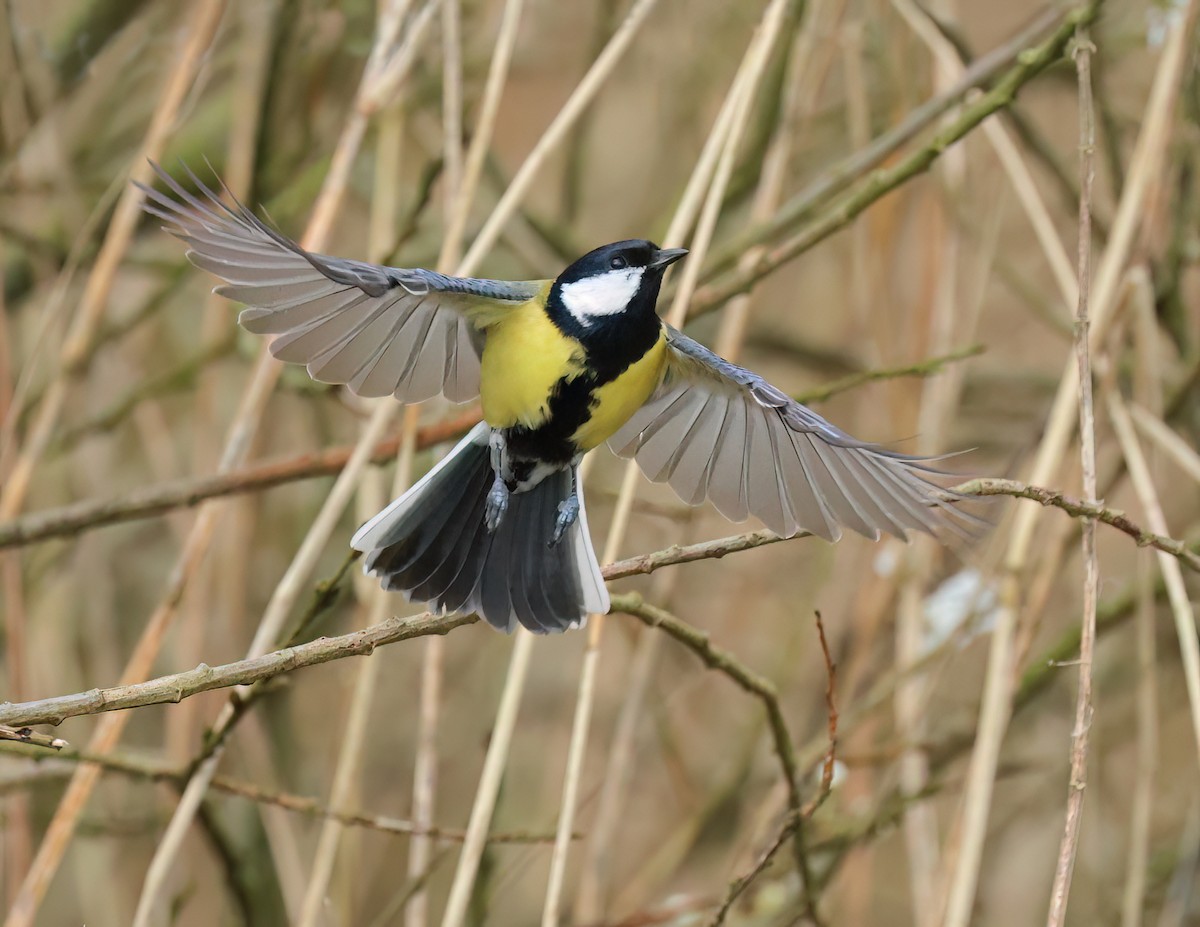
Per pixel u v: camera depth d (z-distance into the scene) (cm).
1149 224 856
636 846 1220
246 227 555
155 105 1240
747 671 725
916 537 926
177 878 979
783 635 1254
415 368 687
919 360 990
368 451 745
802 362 1280
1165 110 806
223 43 1212
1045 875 1149
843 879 961
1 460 847
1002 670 708
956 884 657
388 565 664
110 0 1200
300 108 1184
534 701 1271
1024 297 1162
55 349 1097
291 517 1273
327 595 704
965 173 1064
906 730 928
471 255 746
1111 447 1148
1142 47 1080
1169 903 986
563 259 1222
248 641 1169
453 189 831
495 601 662
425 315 668
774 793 952
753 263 926
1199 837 979
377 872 1183
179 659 1018
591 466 816
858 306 1138
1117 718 1173
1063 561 913
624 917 946
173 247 1195
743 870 892
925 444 956
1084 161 682
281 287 608
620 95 1309
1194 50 951
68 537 876
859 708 954
